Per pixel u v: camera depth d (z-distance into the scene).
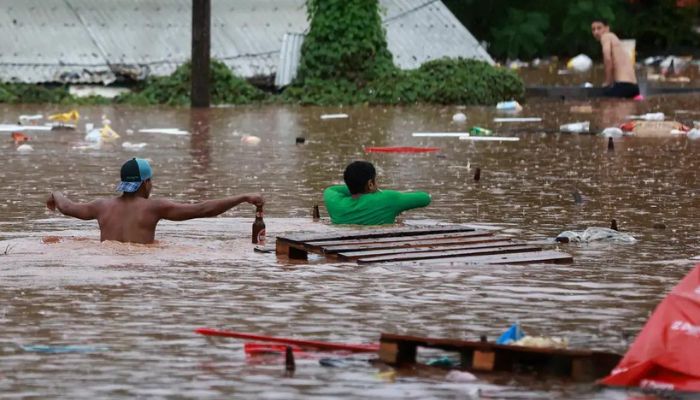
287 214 34.06
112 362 19.17
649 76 100.44
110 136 56.09
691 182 40.78
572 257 27.47
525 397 17.48
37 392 17.67
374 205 32.03
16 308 22.53
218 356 19.53
